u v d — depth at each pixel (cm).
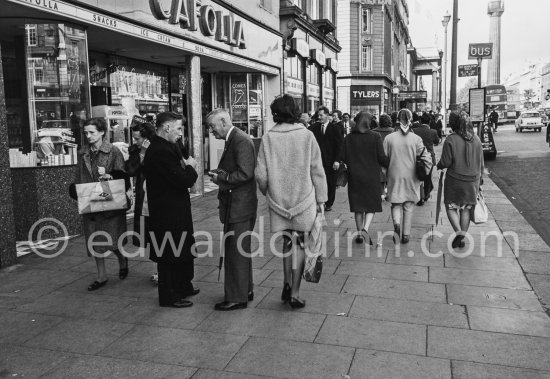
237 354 377
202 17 1124
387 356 370
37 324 440
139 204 520
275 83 1719
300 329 419
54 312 467
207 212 933
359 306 466
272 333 412
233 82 1595
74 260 633
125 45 989
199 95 1147
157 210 460
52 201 731
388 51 4503
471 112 1872
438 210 681
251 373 350
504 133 3900
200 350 385
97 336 414
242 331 418
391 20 4775
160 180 457
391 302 475
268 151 445
